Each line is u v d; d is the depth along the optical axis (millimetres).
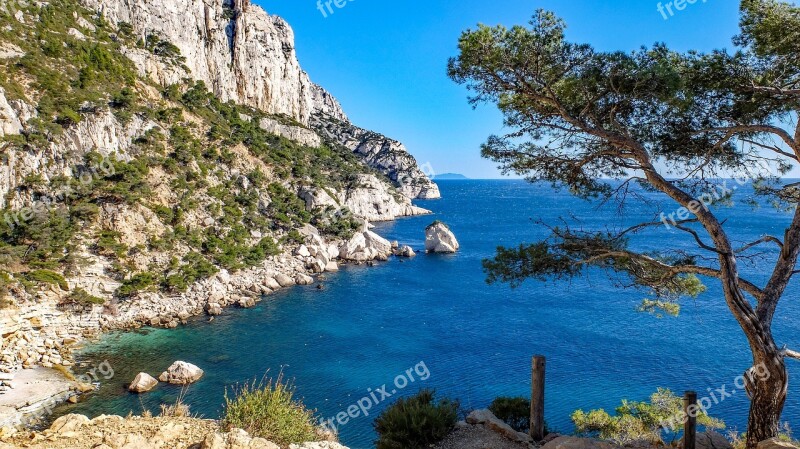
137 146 72562
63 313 40438
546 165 13633
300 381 32656
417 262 80625
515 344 40750
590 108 12016
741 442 13219
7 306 37125
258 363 35594
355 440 24719
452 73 12500
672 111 11844
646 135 12500
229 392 29844
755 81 11547
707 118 12242
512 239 106125
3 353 31281
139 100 83562
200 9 133375
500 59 11398
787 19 10609
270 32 164500
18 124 56312
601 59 10984
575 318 48312
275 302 53562
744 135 12352
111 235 54062
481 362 36688
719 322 45844
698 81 11680
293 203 91312
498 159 13883
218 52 138375
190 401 28266
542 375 12891
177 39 123250
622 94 11273
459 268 75312
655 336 42344
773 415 10227
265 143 115812
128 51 100312
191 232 63406
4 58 64375
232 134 104688
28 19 78750
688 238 89125
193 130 92188
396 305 53344
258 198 85250
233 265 60094
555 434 12930
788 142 10656
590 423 16938
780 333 40938
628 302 54469
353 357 37500
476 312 50750
